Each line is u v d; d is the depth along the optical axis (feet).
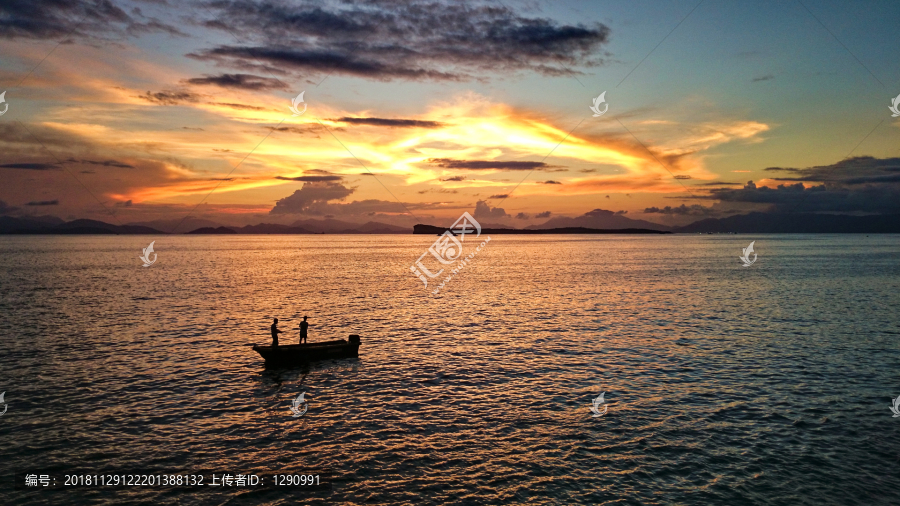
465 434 67.62
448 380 89.56
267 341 117.50
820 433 67.31
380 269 329.31
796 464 59.31
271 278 263.29
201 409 75.56
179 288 216.33
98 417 71.77
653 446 63.98
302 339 103.81
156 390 83.25
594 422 71.20
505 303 175.11
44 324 134.51
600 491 53.93
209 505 51.21
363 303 175.22
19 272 291.38
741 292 202.39
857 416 72.74
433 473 57.57
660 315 151.02
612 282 240.73
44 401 77.36
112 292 200.95
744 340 118.01
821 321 140.67
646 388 84.79
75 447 62.69
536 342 116.78
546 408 76.48
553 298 187.32
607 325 136.15
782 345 113.09
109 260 411.34
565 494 53.36
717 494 53.26
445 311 158.81
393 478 56.44
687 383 87.10
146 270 311.06
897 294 194.29
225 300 180.75
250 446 63.87
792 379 88.94
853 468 58.39
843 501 51.85
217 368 95.66
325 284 234.79
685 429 68.74
